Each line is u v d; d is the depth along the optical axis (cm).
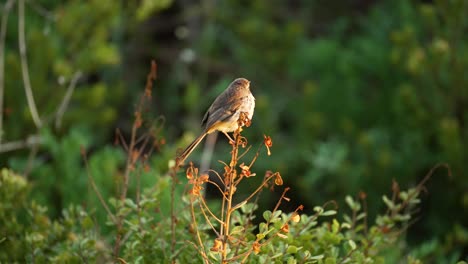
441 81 1619
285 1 2388
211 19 2267
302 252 729
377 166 1622
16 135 1425
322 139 1816
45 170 1202
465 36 1678
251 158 1825
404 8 1833
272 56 2041
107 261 830
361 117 1814
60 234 841
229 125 832
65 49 1559
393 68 1795
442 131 1547
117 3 1537
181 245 777
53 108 1530
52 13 1600
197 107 2034
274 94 2050
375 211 1622
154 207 788
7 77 1500
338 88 1833
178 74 2261
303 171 1805
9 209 877
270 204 1833
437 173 1639
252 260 706
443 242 1633
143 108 850
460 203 1627
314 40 2253
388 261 973
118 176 884
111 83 2106
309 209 1825
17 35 1628
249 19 2052
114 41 2055
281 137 1941
